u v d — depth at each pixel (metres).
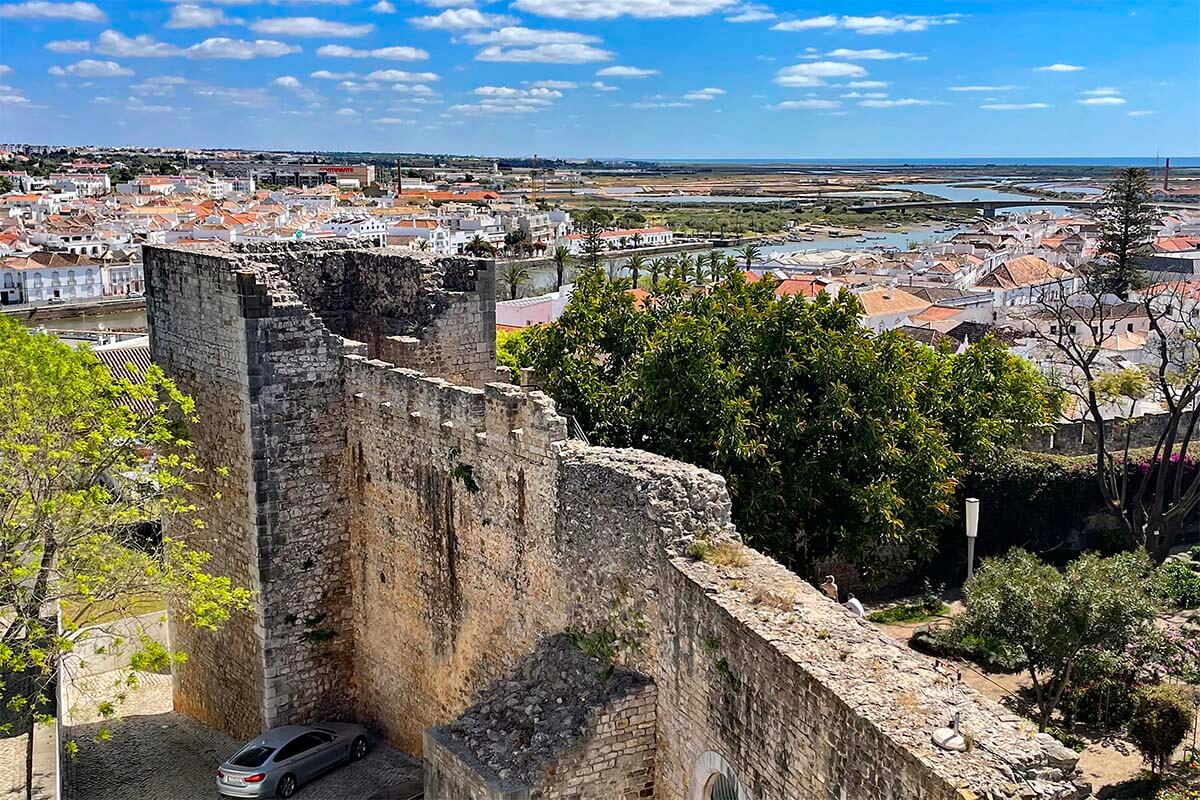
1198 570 38.31
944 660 31.31
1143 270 122.12
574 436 23.80
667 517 19.45
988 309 119.31
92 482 26.67
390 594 28.28
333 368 28.73
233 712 30.88
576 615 21.75
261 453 28.06
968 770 12.76
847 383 31.91
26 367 26.45
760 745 16.53
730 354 33.34
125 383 27.31
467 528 24.91
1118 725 26.95
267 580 28.62
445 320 31.44
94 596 25.38
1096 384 40.62
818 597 17.73
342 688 30.28
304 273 32.31
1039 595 25.95
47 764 26.89
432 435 25.69
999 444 39.44
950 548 40.97
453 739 20.59
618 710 19.53
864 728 14.02
